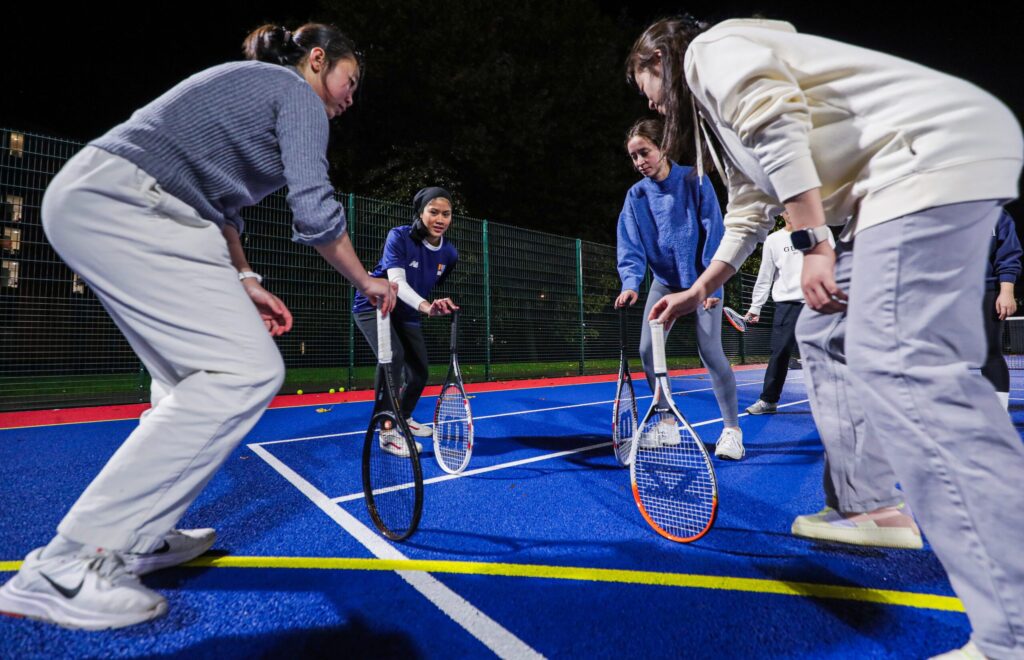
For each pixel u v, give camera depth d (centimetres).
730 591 144
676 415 181
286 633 125
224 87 135
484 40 1545
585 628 126
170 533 165
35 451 342
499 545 180
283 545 181
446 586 149
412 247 336
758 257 1500
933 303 101
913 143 103
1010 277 318
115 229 125
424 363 349
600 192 1639
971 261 101
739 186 174
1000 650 92
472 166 1509
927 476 99
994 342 326
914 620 128
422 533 192
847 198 118
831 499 178
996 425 94
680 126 155
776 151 111
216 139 134
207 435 129
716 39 122
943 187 98
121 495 123
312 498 237
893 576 153
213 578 155
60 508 222
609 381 966
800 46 116
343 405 591
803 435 386
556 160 1627
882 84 107
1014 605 90
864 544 173
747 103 113
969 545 94
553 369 1026
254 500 234
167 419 127
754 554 170
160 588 149
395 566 163
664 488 190
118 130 130
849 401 168
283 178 155
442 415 295
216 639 122
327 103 167
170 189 130
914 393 100
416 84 1476
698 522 178
